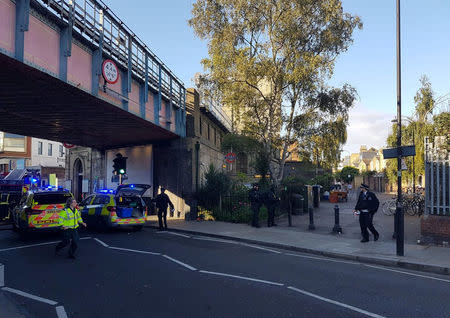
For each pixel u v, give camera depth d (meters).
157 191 21.27
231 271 8.26
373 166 78.94
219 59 19.39
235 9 19.45
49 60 9.80
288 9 19.11
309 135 20.44
